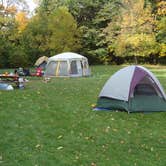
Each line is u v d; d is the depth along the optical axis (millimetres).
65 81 21859
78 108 12477
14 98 14281
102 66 43188
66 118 10938
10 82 18594
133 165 7070
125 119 10914
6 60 39844
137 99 11906
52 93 15992
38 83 20359
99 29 48406
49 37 42750
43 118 10891
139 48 42812
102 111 11992
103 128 9836
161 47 42844
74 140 8656
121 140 8727
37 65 32500
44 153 7680
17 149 7906
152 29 42281
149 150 7992
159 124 10383
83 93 16109
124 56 45375
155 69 36156
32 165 7004
